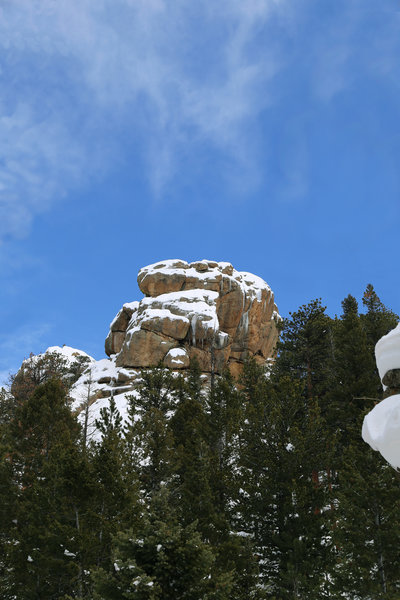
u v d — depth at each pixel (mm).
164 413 30250
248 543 17562
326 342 32906
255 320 71125
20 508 20047
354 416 24547
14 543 19266
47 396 26688
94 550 15875
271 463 20031
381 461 18031
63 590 16906
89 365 67625
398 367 3754
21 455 23812
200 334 62000
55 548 16094
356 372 27594
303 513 18438
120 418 26016
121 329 72875
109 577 11820
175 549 11648
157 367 34031
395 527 16203
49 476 19312
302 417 22641
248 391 29391
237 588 15719
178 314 63969
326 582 16656
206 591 11891
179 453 23844
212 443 23219
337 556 18062
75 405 46938
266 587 17375
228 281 70500
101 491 16953
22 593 16891
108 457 17859
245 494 21047
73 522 17109
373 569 16484
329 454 20500
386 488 17062
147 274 72062
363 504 17141
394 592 15805
